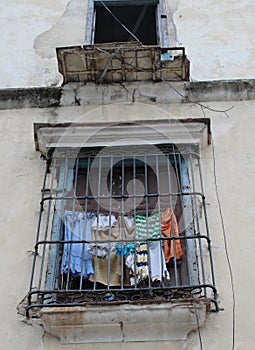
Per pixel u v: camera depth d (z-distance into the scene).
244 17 9.01
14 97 7.51
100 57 7.16
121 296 5.46
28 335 5.29
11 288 5.62
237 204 6.24
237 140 6.93
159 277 5.71
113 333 5.22
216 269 5.69
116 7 9.42
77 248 5.91
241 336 5.20
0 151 6.95
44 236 6.01
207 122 6.73
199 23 8.91
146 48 7.04
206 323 5.28
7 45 8.65
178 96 7.47
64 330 5.22
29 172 6.67
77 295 5.48
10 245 5.96
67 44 8.62
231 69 8.16
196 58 8.32
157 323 5.20
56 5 9.32
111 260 5.87
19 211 6.27
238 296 5.47
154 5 9.41
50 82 8.06
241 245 5.88
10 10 9.25
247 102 7.42
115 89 7.53
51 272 5.70
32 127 7.23
